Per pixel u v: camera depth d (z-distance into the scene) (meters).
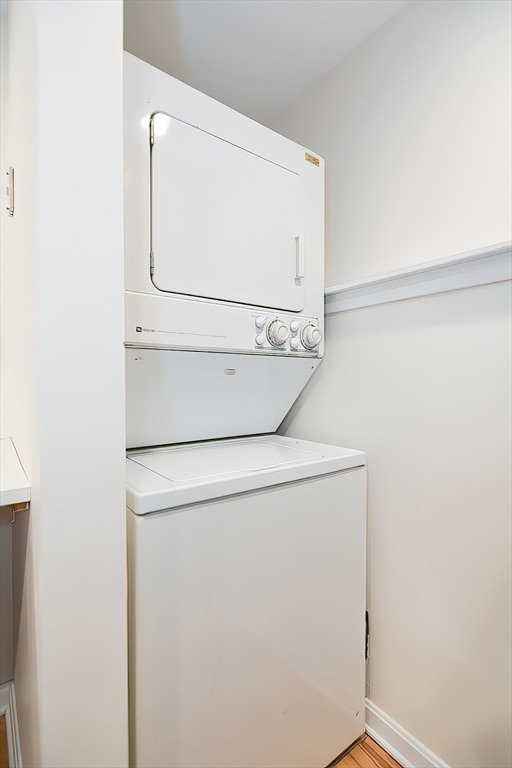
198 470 1.28
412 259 1.61
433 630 1.50
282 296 1.66
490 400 1.34
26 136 0.98
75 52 0.86
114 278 0.93
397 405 1.63
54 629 0.85
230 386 1.68
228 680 1.16
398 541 1.63
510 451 1.29
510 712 1.28
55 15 0.83
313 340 1.73
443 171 1.50
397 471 1.64
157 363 1.38
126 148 1.17
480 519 1.37
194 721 1.08
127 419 1.48
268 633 1.26
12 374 1.45
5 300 1.63
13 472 1.08
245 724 1.20
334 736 1.52
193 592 1.08
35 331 0.86
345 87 1.92
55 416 0.85
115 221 0.92
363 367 1.78
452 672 1.44
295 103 2.23
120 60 0.93
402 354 1.61
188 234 1.33
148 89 1.22
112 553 0.93
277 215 1.62
